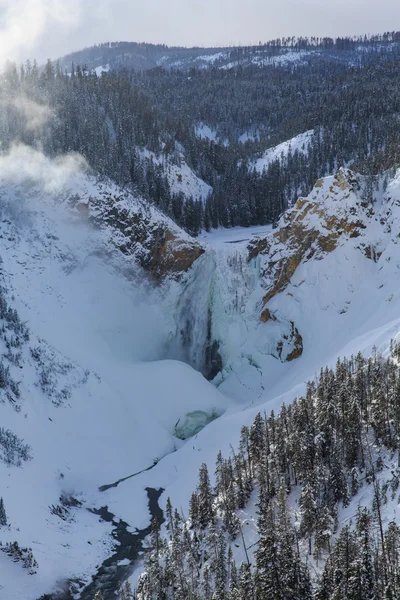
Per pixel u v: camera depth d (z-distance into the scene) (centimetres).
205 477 6341
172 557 5409
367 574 4309
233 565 5038
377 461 5781
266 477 6112
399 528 4666
